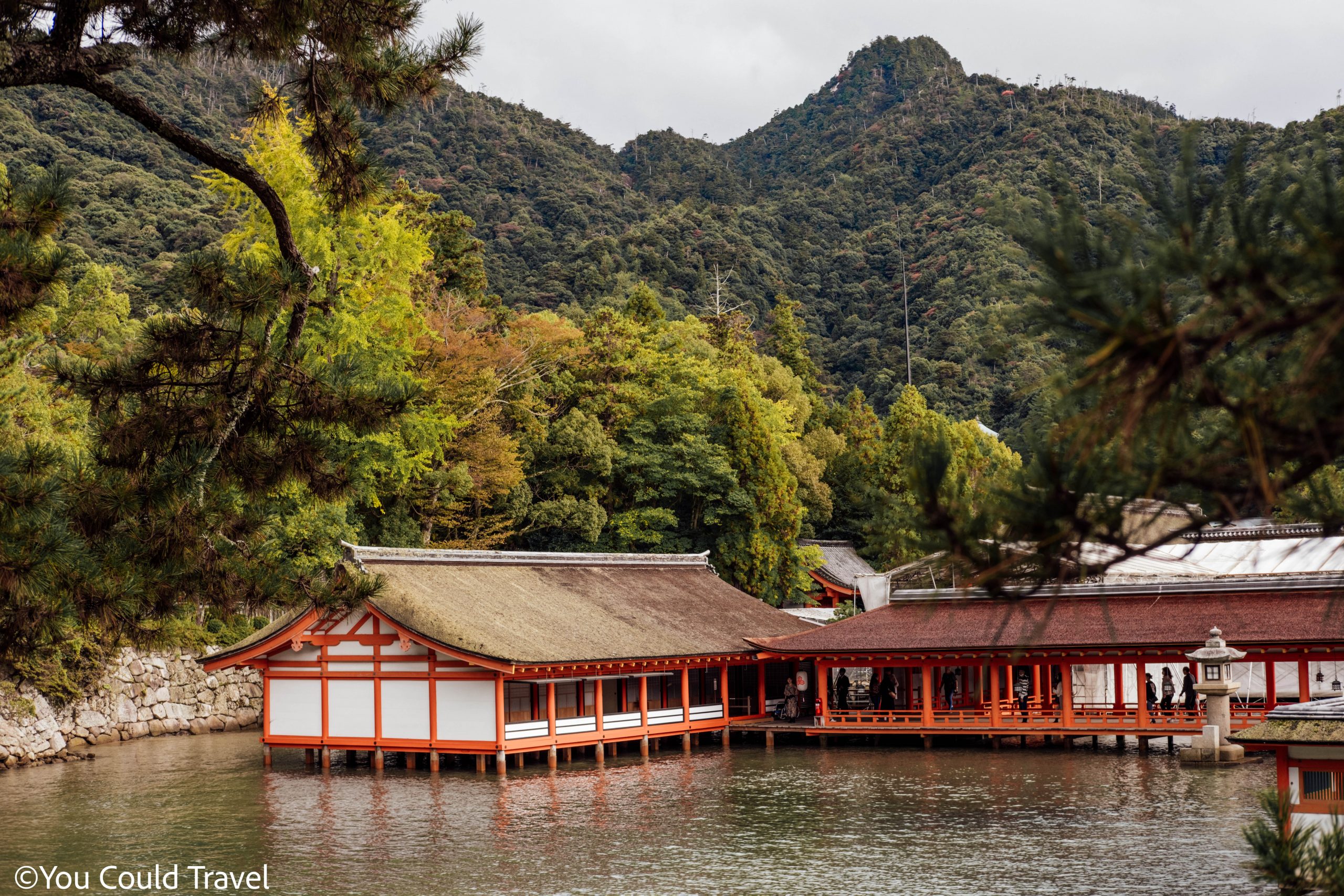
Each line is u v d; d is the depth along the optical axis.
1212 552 41.09
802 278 156.50
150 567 13.27
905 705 45.97
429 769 37.12
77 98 123.62
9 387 28.89
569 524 60.44
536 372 68.25
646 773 35.84
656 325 85.56
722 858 23.05
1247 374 4.83
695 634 44.16
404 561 39.38
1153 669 46.59
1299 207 4.18
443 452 53.44
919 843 23.98
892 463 72.88
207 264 13.45
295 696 38.66
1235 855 21.94
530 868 22.41
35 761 39.03
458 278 75.69
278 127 43.50
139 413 13.30
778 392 89.75
